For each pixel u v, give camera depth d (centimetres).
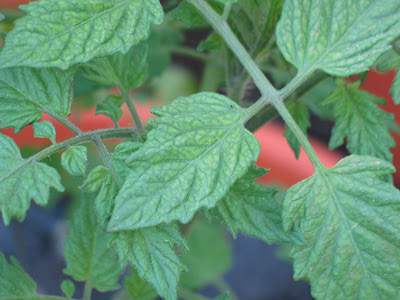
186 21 29
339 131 31
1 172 21
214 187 21
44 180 21
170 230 22
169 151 21
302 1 24
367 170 23
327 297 23
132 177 21
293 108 33
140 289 32
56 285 42
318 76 32
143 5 23
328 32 24
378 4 23
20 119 24
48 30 21
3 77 24
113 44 22
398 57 29
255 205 24
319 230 23
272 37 31
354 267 23
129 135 26
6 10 33
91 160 42
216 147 22
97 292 42
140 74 30
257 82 24
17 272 29
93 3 22
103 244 31
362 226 23
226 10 24
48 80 24
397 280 23
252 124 33
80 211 31
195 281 42
